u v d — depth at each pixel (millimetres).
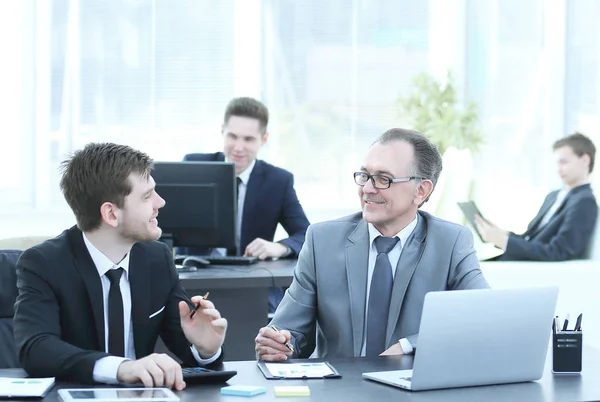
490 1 6672
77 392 2285
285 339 2793
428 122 6250
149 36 6352
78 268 2695
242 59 6449
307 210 6559
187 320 2713
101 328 2697
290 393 2330
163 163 4398
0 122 6109
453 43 6660
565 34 6684
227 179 4398
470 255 3068
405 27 6621
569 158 5809
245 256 4711
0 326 2855
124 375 2406
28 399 2268
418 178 3008
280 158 6586
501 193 6613
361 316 3020
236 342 4395
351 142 6621
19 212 6168
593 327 5363
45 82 6227
